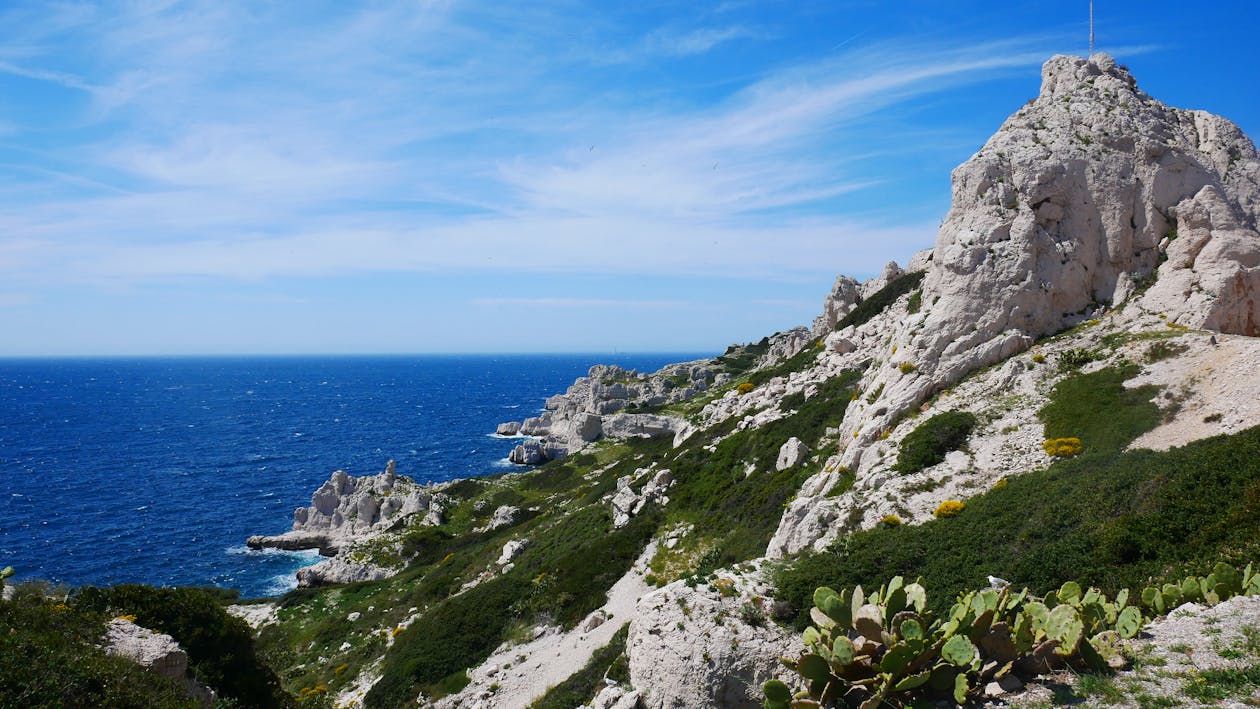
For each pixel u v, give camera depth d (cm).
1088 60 4725
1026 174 4075
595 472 9075
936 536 2525
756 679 1911
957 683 1352
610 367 15512
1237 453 2219
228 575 7506
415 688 3544
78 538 8662
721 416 6875
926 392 3828
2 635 1550
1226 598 1590
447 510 8544
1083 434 3041
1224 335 3319
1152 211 4003
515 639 3806
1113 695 1295
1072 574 2069
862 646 1453
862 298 8694
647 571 4031
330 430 18575
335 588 6488
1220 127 4331
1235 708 1182
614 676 2638
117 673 1625
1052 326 3950
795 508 3338
